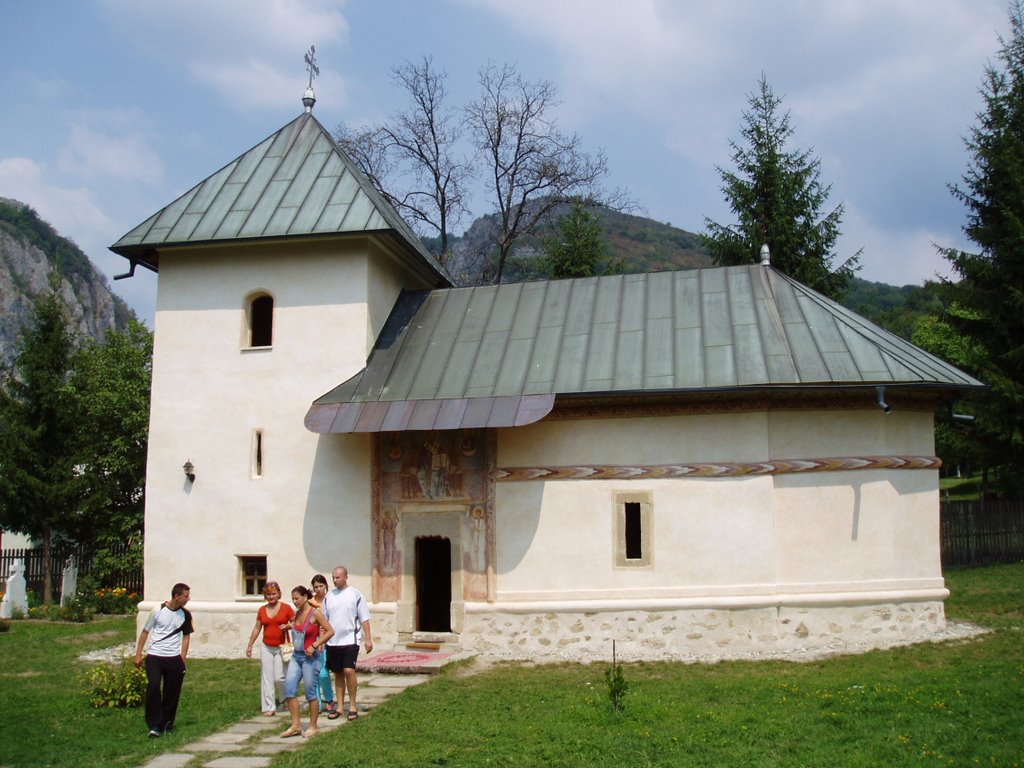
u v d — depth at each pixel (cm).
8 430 3078
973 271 2958
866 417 1786
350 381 1900
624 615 1748
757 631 1711
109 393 3225
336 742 1157
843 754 1017
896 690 1259
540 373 1823
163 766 1083
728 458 1755
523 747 1094
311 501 1908
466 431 1855
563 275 3875
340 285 1958
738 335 1833
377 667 1627
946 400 1864
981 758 981
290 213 1986
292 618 1365
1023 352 2805
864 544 1758
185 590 1279
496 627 1792
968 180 3067
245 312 1998
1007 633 1730
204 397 1983
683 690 1380
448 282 2334
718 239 3525
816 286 3450
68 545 3175
